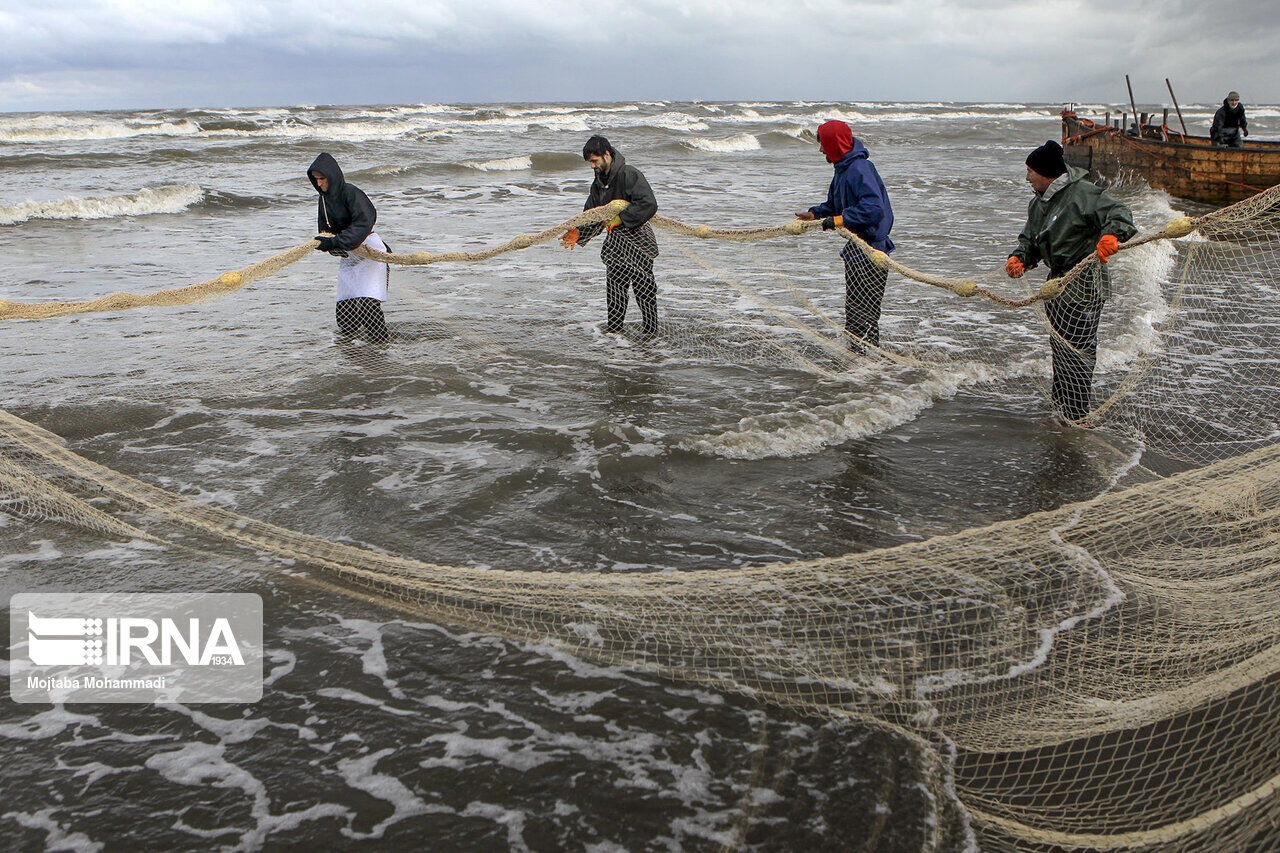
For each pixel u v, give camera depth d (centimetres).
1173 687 323
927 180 2308
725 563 420
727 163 2872
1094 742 301
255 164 2594
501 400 653
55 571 407
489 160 2617
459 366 729
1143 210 1691
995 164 2931
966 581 397
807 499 490
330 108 5966
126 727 309
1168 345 792
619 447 555
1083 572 401
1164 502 441
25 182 2052
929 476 523
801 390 678
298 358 741
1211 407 639
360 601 387
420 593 390
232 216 1656
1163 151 1986
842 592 389
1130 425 609
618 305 817
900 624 366
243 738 304
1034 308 938
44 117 4784
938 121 6203
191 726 310
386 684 333
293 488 498
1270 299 955
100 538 439
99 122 4044
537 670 341
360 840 262
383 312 858
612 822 269
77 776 286
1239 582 383
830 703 322
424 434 583
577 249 1288
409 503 480
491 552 430
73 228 1481
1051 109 9125
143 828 265
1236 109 1972
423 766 292
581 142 3691
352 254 741
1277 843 256
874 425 602
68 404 621
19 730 306
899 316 902
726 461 542
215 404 635
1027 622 366
